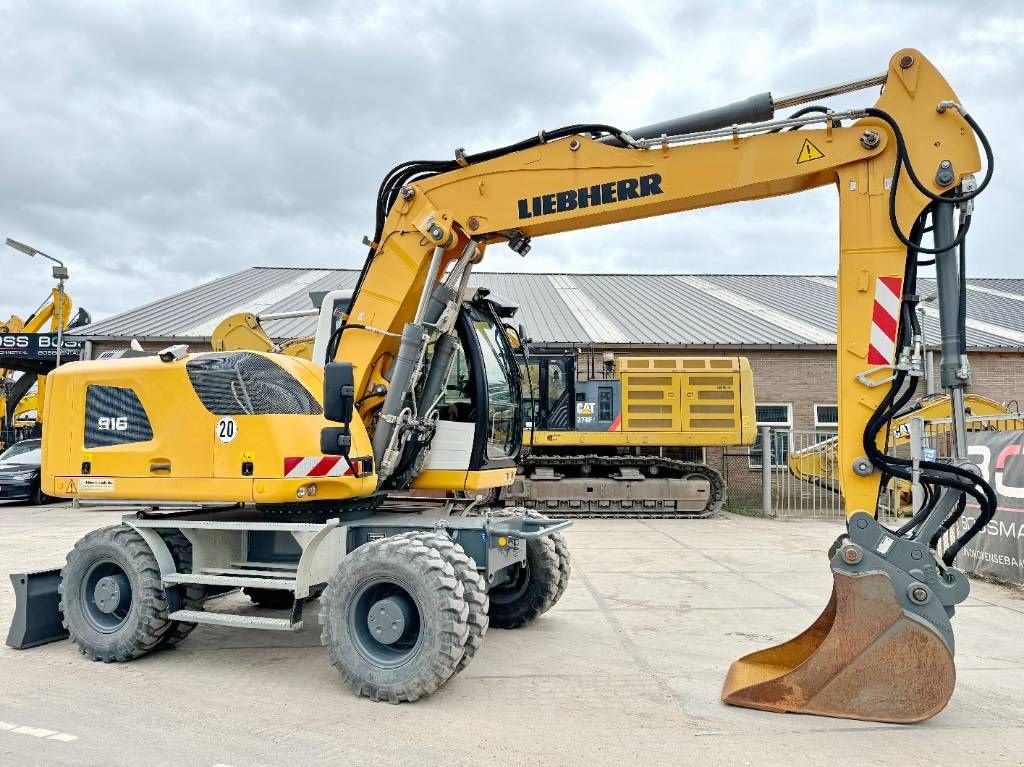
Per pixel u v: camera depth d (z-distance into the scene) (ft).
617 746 13.37
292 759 12.80
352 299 20.24
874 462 15.71
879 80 16.28
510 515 20.99
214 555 19.36
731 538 41.60
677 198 17.53
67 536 39.91
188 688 16.61
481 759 12.82
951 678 14.32
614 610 24.18
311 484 17.46
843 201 16.25
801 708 14.96
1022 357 67.21
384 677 15.64
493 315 22.57
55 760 12.70
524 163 18.79
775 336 67.62
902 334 16.15
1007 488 28.84
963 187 15.38
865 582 14.75
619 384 52.34
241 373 17.89
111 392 19.27
